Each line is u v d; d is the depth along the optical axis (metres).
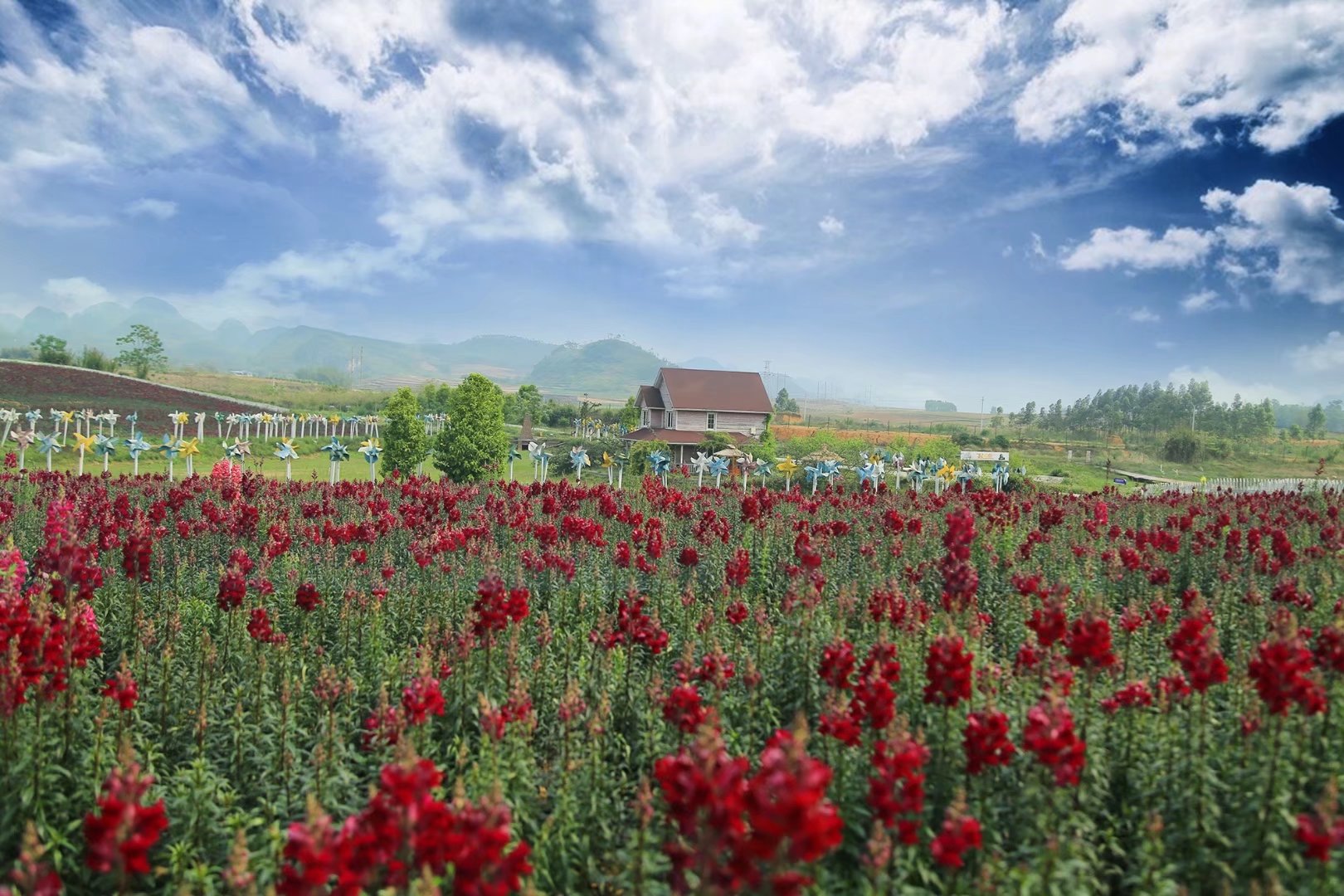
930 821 6.95
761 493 25.05
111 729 8.09
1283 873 6.12
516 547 17.67
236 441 41.22
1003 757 6.29
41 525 19.64
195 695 9.30
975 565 16.97
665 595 14.34
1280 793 6.55
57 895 5.09
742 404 78.19
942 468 44.59
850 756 7.27
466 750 7.73
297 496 27.39
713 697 8.78
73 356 112.00
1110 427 195.88
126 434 63.53
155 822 5.24
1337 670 7.82
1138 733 7.89
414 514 19.59
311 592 11.77
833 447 75.50
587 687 9.84
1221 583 15.83
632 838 6.29
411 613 13.57
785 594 15.07
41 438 37.84
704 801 4.46
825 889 5.80
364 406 141.88
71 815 7.19
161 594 14.20
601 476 54.12
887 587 12.94
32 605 8.55
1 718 7.17
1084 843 6.22
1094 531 21.11
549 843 6.75
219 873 6.61
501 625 9.37
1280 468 118.69
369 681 10.61
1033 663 8.54
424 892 4.20
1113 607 15.25
